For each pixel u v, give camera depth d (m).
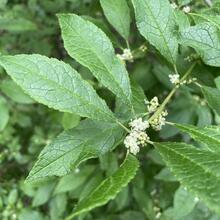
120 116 0.32
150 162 0.70
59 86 0.27
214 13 0.38
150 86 0.62
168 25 0.35
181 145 0.26
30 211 0.68
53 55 0.74
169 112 0.61
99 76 0.30
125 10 0.42
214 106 0.37
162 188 0.70
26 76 0.26
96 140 0.30
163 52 0.35
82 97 0.28
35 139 0.71
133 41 0.56
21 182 0.69
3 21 0.63
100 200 0.21
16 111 0.72
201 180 0.21
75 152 0.29
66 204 0.68
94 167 0.64
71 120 0.49
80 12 0.62
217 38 0.34
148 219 0.71
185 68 0.40
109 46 0.31
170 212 0.65
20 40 0.73
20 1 0.79
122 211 0.74
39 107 0.71
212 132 0.27
